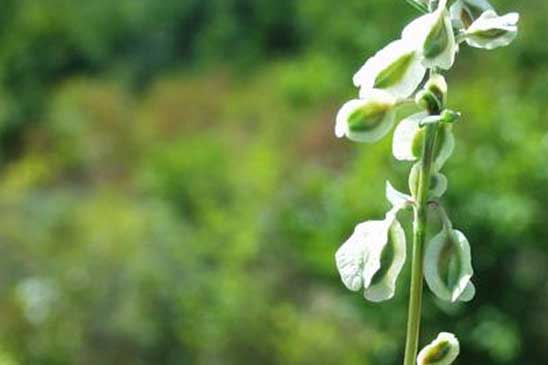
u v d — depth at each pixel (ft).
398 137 9.25
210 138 97.86
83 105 124.36
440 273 9.20
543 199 47.19
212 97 132.67
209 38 157.58
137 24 161.48
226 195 79.92
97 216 54.24
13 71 140.46
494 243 46.83
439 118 8.85
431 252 9.21
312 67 120.47
